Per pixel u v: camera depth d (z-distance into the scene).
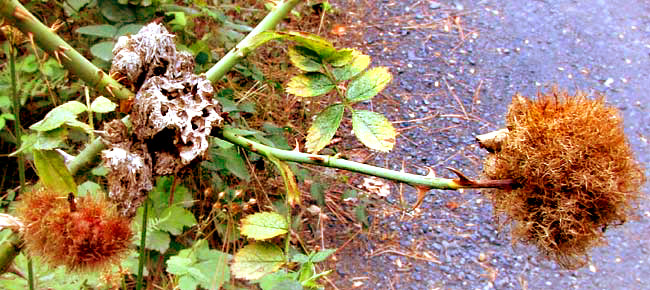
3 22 0.28
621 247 0.96
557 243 0.29
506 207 0.29
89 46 0.82
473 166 1.05
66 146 0.75
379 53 1.24
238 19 1.07
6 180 0.77
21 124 0.77
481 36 1.31
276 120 0.98
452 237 0.95
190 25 0.87
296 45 0.34
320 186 0.90
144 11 0.75
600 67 1.27
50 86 0.74
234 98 0.91
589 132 0.27
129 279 0.71
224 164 0.75
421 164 1.04
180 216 0.65
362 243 0.92
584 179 0.27
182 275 0.55
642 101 1.20
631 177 0.28
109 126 0.29
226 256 0.59
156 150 0.29
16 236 0.32
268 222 0.33
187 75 0.30
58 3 0.80
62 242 0.28
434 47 1.27
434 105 1.15
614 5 1.44
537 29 1.35
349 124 1.09
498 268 0.91
